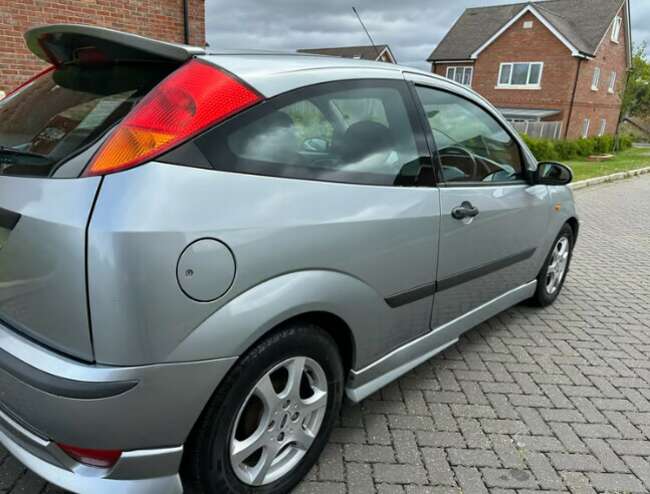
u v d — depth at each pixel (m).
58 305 1.58
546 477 2.38
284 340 1.92
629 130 47.84
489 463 2.46
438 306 2.79
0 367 1.69
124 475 1.68
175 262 1.56
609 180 15.73
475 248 2.93
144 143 1.59
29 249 1.62
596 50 29.42
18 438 1.78
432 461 2.45
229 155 1.75
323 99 2.13
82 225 1.51
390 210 2.29
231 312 1.70
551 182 3.51
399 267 2.38
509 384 3.19
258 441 1.98
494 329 4.00
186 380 1.65
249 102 1.83
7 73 7.35
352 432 2.63
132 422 1.61
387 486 2.27
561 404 2.99
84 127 1.74
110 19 8.02
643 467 2.49
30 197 1.65
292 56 2.19
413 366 2.74
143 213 1.52
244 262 1.72
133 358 1.55
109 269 1.49
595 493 2.30
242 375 1.80
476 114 3.12
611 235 7.80
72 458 1.69
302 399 2.13
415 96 2.65
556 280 4.44
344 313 2.13
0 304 1.79
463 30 34.09
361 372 2.39
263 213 1.79
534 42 29.31
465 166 2.90
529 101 30.12
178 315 1.59
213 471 1.84
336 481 2.28
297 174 1.95
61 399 1.56
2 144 1.94
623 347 3.77
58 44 2.15
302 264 1.91
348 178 2.16
